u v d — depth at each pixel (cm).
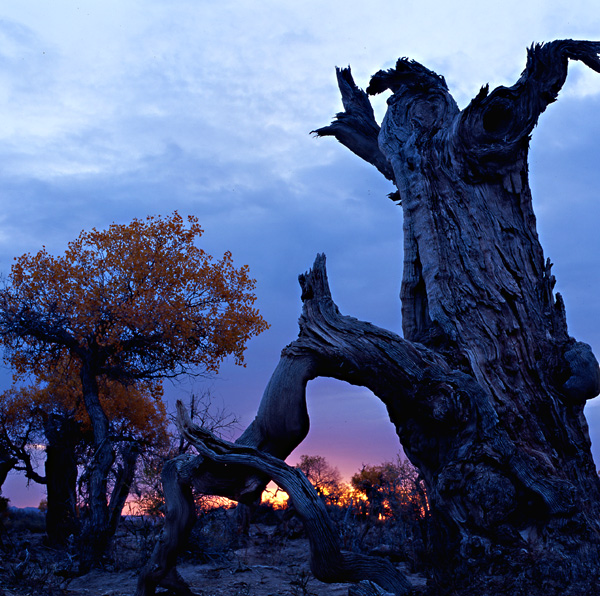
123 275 1691
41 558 1581
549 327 853
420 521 1295
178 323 1698
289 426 766
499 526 696
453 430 761
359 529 1709
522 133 916
